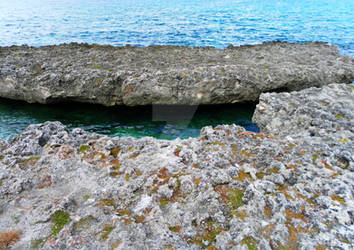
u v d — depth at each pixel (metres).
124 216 6.61
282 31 48.72
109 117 21.09
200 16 66.19
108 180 8.06
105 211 6.86
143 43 41.22
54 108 22.56
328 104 13.87
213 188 7.44
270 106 14.90
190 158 8.88
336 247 5.61
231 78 21.48
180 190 7.53
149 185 7.72
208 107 22.22
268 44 33.72
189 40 42.91
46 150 9.55
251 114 21.45
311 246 5.59
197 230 6.27
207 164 8.39
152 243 5.88
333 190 7.21
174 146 9.63
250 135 10.47
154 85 21.16
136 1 105.38
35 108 22.50
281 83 22.36
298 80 22.61
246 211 6.61
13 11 74.12
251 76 21.91
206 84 21.12
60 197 7.46
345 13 68.19
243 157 9.00
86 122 20.48
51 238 6.14
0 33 46.53
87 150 9.54
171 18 63.59
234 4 90.88
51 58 25.42
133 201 7.23
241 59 26.28
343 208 6.52
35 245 6.03
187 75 21.25
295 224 6.21
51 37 44.81
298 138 11.04
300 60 26.12
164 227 6.32
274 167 8.33
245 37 44.72
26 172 8.39
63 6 87.81
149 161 8.89
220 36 45.50
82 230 6.32
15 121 20.44
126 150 9.59
